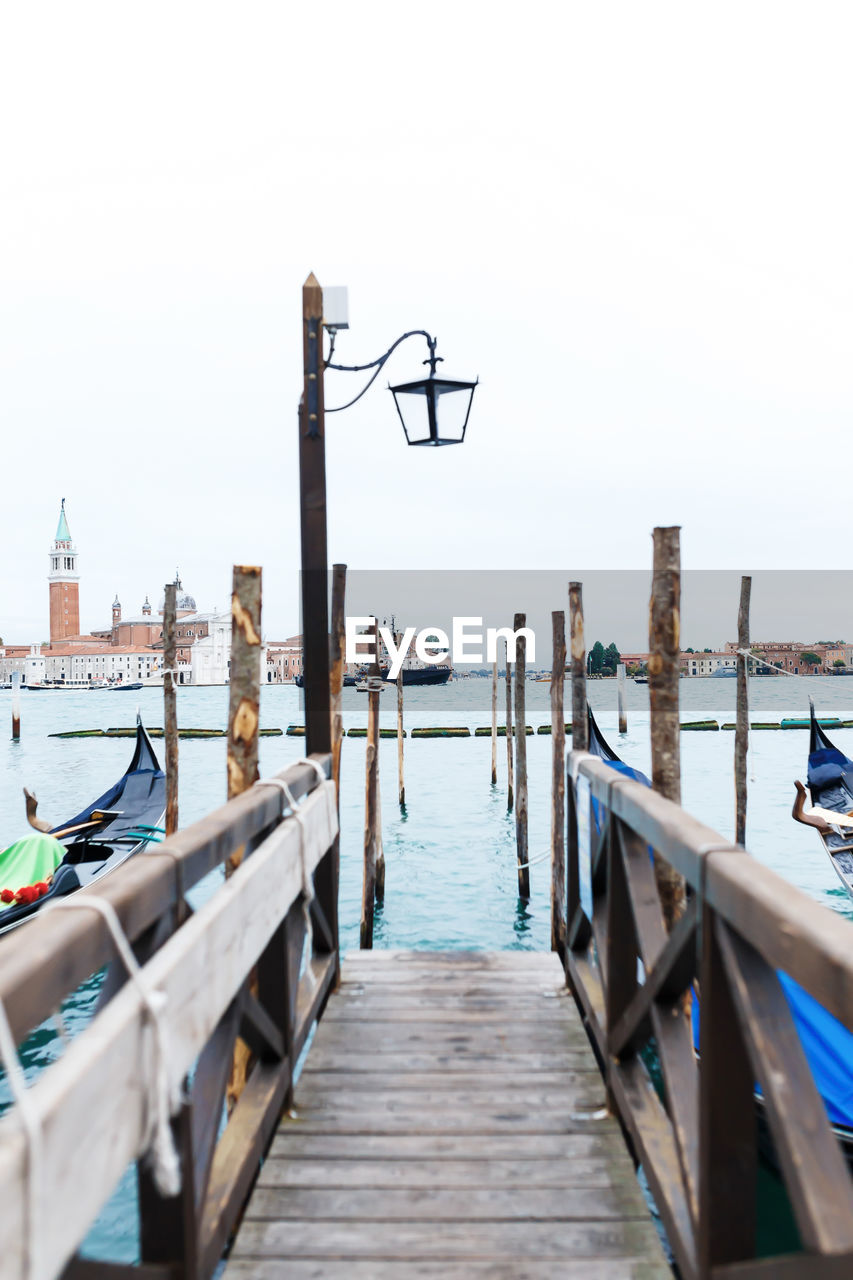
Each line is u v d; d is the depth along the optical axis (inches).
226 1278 97.7
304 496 178.2
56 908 59.5
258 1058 128.7
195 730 1488.7
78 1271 54.9
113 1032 54.1
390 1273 98.1
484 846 582.9
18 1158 41.3
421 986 183.8
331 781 177.5
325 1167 118.0
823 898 458.6
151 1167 65.6
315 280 176.2
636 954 127.0
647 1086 119.2
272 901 109.3
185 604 6771.7
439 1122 128.9
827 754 537.3
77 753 1288.1
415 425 224.1
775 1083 61.1
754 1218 74.7
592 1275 97.6
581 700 313.1
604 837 133.4
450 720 1927.9
